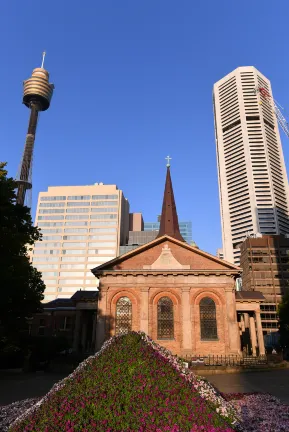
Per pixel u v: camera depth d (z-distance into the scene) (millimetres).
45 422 6199
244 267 106438
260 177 137250
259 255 101375
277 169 142875
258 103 150375
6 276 24969
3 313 28516
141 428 6398
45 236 140125
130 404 6863
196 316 33844
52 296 131125
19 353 31484
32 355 32344
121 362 7762
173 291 34656
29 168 106750
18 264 27609
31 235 30656
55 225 141375
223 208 142375
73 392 6977
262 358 33219
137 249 36031
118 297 34594
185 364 8844
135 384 7266
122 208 149125
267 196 134375
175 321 33688
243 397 14555
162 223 47031
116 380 7316
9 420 10297
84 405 6660
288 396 16156
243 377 24734
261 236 108438
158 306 34438
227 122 154250
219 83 163750
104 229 138875
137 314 33875
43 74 123000
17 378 24312
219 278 35031
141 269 35125
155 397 7039
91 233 138750
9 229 26734
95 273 35312
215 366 28453
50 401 6766
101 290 34656
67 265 135000
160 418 6656
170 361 8305
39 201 146250
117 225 139000
